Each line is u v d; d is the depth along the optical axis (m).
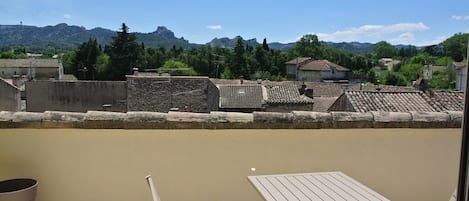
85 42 24.95
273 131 2.96
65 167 2.81
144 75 21.83
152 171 2.88
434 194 3.15
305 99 26.52
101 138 2.82
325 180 2.53
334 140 3.02
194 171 2.92
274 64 35.50
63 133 2.79
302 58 38.16
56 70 29.19
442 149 3.12
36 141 2.77
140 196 2.89
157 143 2.87
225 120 2.88
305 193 2.25
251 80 31.09
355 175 3.07
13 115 2.74
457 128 3.10
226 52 30.28
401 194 3.12
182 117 2.87
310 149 3.01
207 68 28.09
